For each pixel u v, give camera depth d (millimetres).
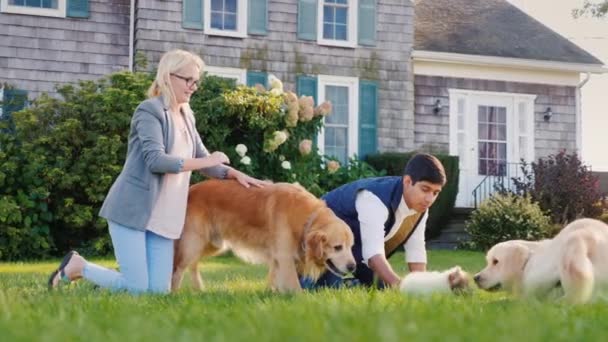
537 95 16359
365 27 15250
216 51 14391
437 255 11867
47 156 11492
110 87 12023
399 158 14336
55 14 13656
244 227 5176
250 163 11875
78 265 4945
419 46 15727
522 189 14758
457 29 16781
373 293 3598
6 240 11125
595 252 3750
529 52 16281
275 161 12320
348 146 15133
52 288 4883
